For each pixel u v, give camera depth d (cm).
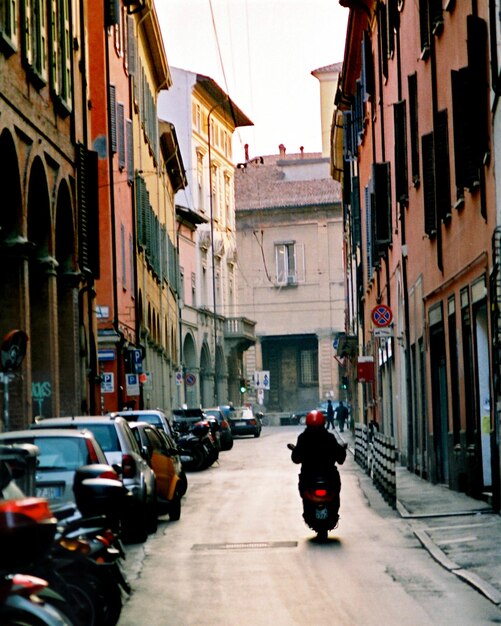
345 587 1525
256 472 4219
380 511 2511
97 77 4628
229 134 10431
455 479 2891
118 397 4672
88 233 3647
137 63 5822
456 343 2839
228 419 7788
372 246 4962
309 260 11050
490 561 1697
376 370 5275
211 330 9300
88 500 1019
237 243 11175
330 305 11006
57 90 3189
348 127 6109
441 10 2809
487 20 2272
